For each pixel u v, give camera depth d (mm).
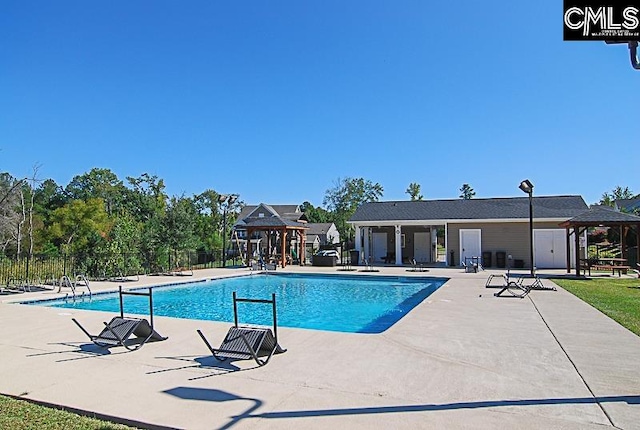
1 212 30656
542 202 26984
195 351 6430
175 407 4180
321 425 3703
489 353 6094
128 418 3916
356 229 29109
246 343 5668
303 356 6016
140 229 22250
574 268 24125
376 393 4512
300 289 18141
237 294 16750
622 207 44375
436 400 4289
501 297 12117
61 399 4434
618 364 5508
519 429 3574
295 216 51375
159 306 13938
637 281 16781
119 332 6703
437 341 6844
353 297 15844
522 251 25281
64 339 7262
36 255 17922
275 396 4457
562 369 5305
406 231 30953
